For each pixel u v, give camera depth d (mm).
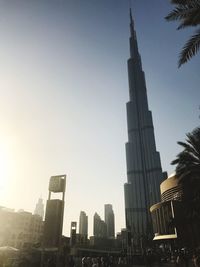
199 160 23469
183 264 26438
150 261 34656
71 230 25984
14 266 20078
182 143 24250
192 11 12258
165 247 69625
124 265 36375
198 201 22953
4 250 21312
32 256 20812
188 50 12023
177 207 59938
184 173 23781
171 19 13000
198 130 23328
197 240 44312
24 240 94625
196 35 11945
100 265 28219
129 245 44344
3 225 89125
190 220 25906
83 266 23203
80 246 76812
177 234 51156
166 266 33781
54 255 20156
